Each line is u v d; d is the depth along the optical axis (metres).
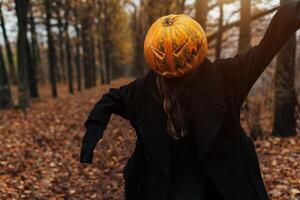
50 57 28.19
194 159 2.27
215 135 2.17
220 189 2.21
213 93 2.21
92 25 33.88
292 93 10.18
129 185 2.42
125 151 9.87
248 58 2.23
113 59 58.59
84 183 7.52
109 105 2.31
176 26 2.15
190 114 2.23
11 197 6.46
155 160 2.25
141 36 31.12
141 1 18.45
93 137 2.21
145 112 2.29
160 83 2.27
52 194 6.89
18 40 19.03
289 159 8.06
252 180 2.29
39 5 24.61
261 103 11.12
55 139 11.82
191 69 2.19
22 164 8.61
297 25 2.09
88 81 39.72
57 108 20.28
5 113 17.89
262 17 11.28
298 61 12.81
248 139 2.38
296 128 11.07
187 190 2.24
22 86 19.25
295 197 5.99
